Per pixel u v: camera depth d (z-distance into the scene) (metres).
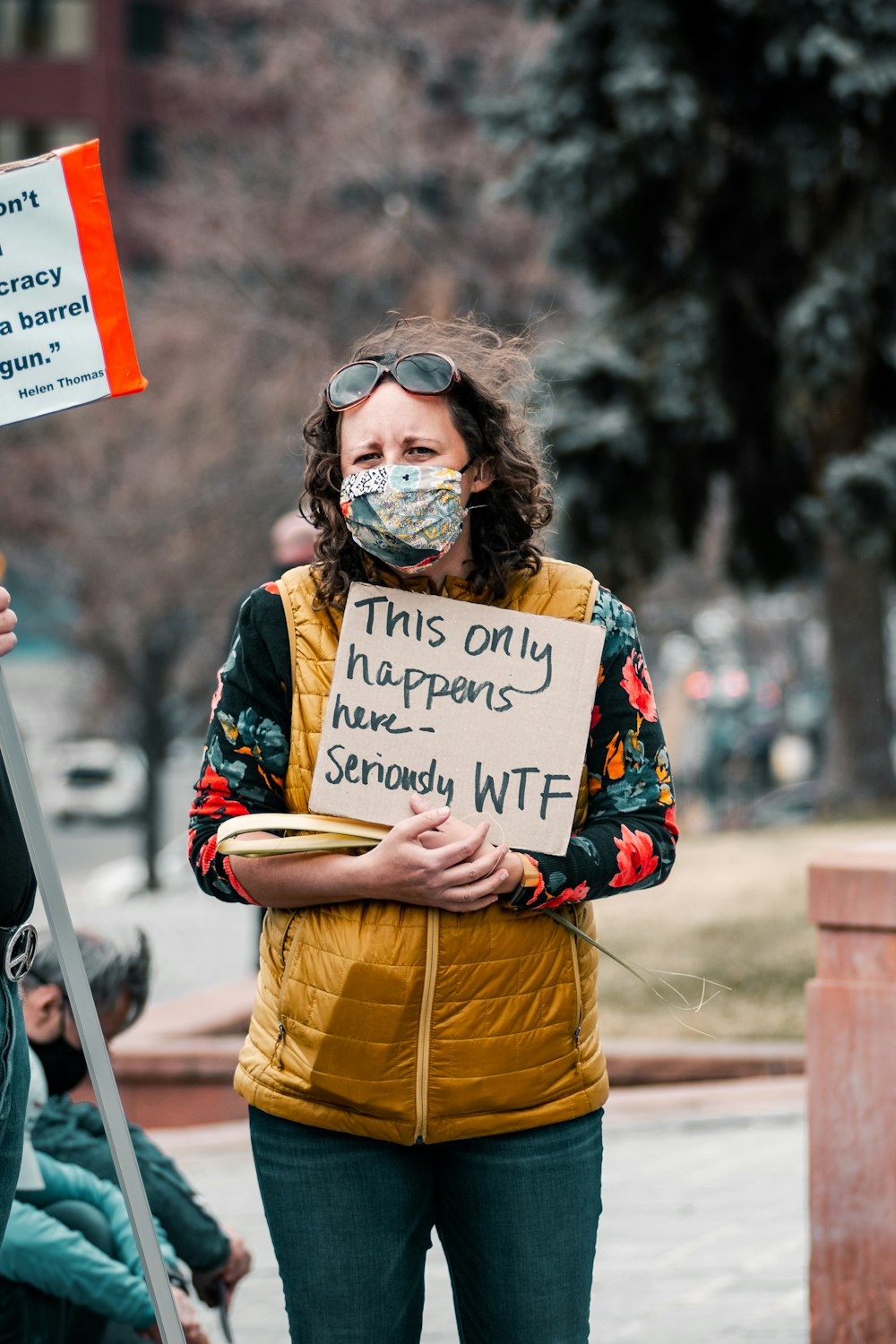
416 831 4.25
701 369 27.06
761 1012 14.29
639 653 4.66
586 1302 4.53
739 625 75.94
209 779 4.59
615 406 26.91
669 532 28.14
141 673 51.81
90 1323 5.84
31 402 4.68
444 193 44.59
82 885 56.22
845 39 25.69
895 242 26.45
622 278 27.75
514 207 28.75
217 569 48.25
